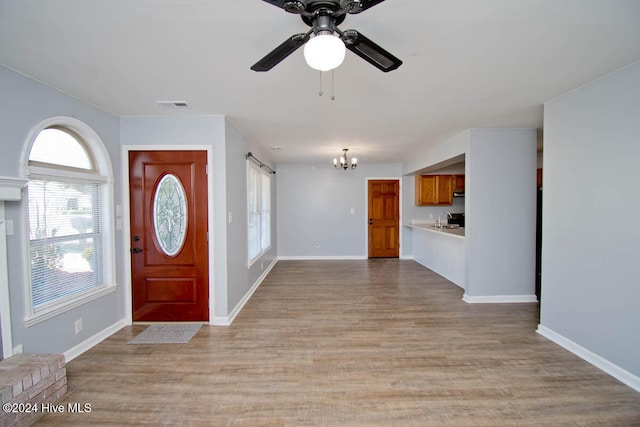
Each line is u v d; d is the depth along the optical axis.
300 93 2.58
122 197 3.24
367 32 1.69
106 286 3.02
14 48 1.83
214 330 3.17
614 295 2.29
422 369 2.41
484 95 2.67
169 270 3.33
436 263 5.85
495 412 1.92
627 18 1.55
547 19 1.57
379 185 7.18
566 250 2.71
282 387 2.19
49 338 2.38
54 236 2.50
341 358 2.58
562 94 2.68
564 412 1.92
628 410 1.94
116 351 2.72
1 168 2.05
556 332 2.85
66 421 1.86
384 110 3.06
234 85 2.40
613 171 2.28
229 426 1.81
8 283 2.09
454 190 6.88
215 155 3.26
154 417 1.89
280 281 5.20
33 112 2.26
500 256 3.97
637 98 2.10
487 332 3.09
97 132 2.90
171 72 2.17
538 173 5.44
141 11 1.48
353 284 4.99
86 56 1.93
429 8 1.47
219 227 3.30
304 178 7.16
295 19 1.56
